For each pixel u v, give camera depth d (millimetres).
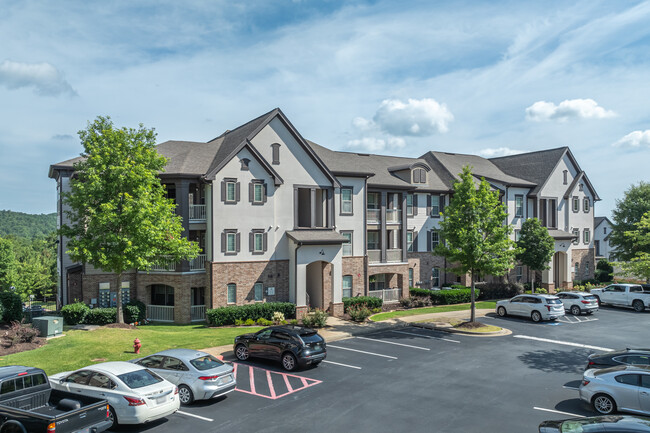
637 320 32281
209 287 29047
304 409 14672
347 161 38031
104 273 28891
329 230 33719
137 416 12398
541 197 46938
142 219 23859
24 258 94250
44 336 22203
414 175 40406
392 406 15016
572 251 50562
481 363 20516
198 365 15094
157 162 25469
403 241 38656
